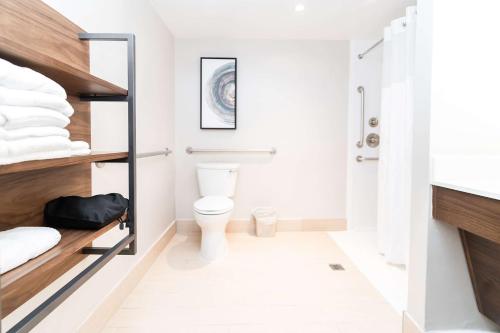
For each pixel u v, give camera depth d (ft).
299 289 5.53
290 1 6.58
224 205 6.83
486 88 3.60
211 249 6.89
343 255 7.25
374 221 9.02
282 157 9.02
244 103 8.88
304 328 4.38
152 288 5.52
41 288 2.86
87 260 3.89
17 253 2.00
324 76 8.91
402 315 4.36
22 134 1.87
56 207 2.88
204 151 8.84
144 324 4.43
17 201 2.65
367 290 5.51
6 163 1.74
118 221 3.34
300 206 9.12
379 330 4.34
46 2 3.04
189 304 4.99
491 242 3.21
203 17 7.30
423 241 3.72
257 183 9.02
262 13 7.14
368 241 8.28
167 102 7.93
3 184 2.50
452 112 3.59
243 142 8.93
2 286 1.73
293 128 8.98
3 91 1.78
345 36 8.60
